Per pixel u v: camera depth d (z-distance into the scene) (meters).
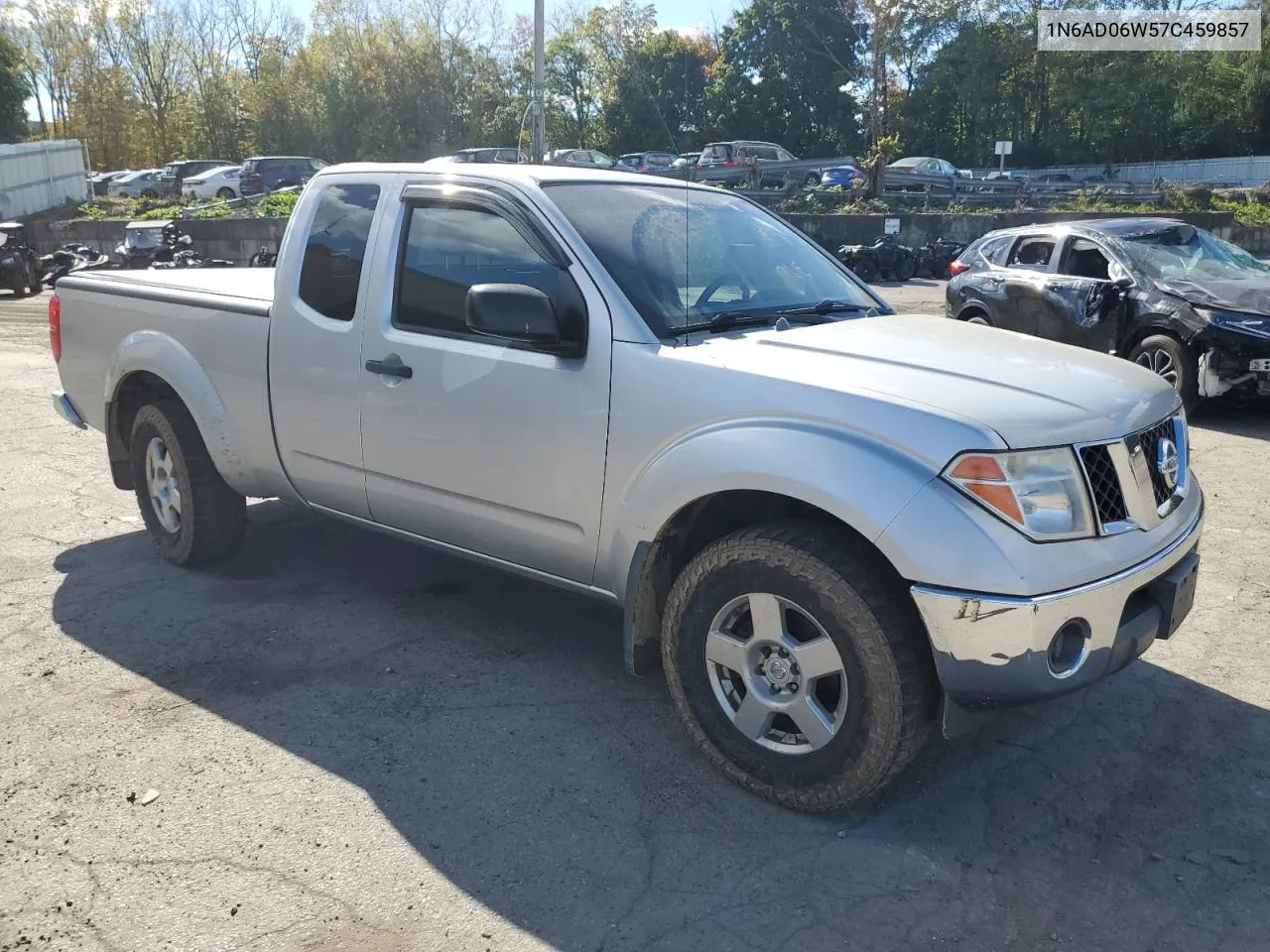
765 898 2.71
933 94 59.84
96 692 3.79
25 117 48.84
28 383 10.00
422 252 3.92
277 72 54.50
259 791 3.16
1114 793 3.22
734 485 3.01
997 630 2.68
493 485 3.69
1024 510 2.74
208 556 4.99
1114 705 3.80
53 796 3.12
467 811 3.08
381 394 3.96
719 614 3.14
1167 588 3.05
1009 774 3.33
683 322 3.45
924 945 2.55
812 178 34.72
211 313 4.60
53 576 4.95
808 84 56.00
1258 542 5.55
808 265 4.27
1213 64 54.44
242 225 22.95
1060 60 56.44
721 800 3.16
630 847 2.92
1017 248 10.64
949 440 2.76
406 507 4.04
